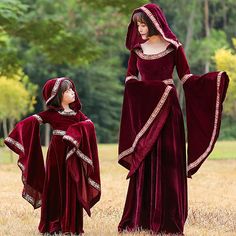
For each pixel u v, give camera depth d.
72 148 16.11
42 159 16.83
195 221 19.27
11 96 62.62
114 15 84.69
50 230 16.34
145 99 16.80
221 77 16.30
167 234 16.27
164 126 16.73
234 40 62.97
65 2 81.25
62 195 16.30
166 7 95.75
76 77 88.75
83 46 50.62
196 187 29.95
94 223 18.47
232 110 70.50
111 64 93.00
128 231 16.64
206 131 16.59
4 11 44.25
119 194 26.61
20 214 20.08
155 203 16.47
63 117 16.55
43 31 48.91
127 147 17.03
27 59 82.44
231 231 17.69
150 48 16.97
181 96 91.44
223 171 38.34
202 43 91.31
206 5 94.94
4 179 32.47
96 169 16.52
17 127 16.59
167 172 16.62
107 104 90.88
